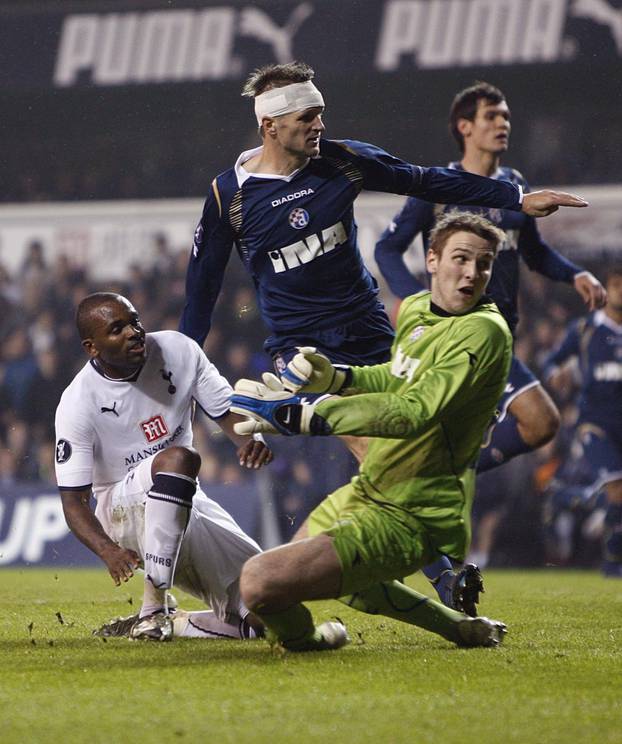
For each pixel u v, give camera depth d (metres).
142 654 13.87
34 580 30.50
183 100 63.12
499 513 45.19
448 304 13.79
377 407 12.74
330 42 61.62
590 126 59.28
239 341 53.94
